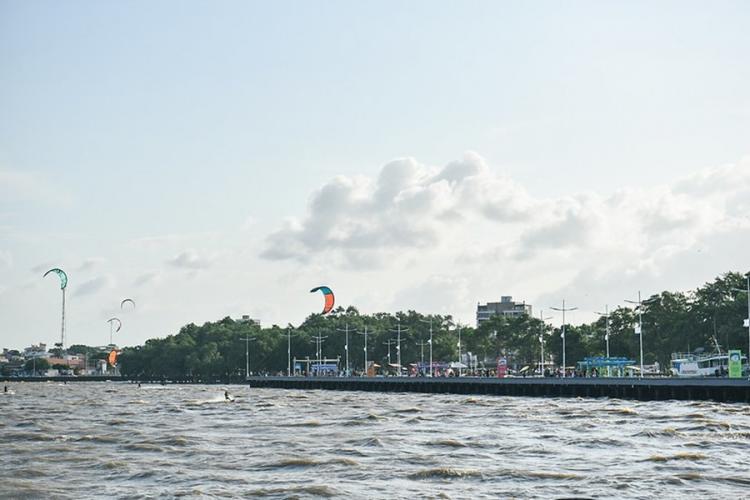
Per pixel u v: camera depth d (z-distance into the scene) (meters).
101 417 113.12
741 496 50.94
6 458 68.31
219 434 85.56
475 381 171.62
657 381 133.50
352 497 51.38
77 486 56.09
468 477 57.22
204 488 54.44
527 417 101.56
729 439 74.62
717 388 125.56
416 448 71.75
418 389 188.25
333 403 142.38
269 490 53.44
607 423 91.81
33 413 123.12
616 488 53.22
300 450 71.25
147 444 75.62
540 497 50.94
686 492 52.03
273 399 161.00
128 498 51.91
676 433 78.62
